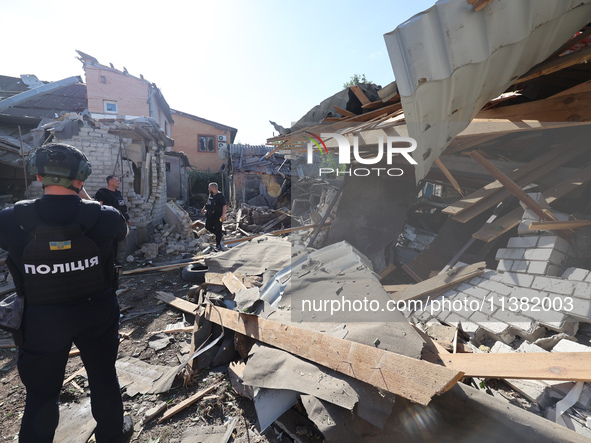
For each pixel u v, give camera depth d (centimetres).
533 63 175
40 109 1155
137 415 192
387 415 138
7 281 407
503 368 157
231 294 310
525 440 125
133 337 291
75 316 135
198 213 1453
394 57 153
